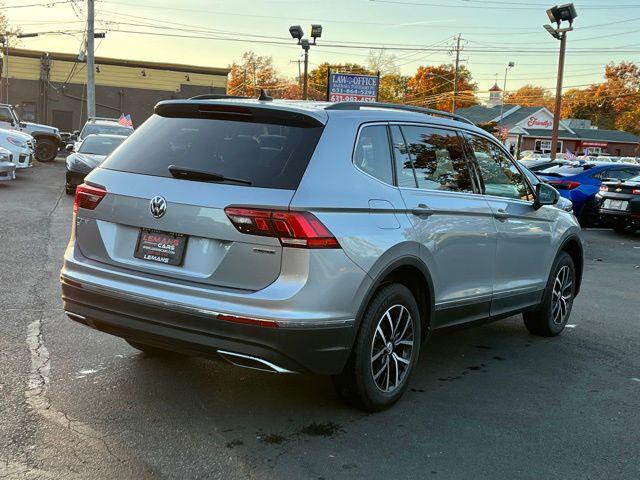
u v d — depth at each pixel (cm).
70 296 397
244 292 346
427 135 459
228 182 359
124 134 1956
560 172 1691
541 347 583
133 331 373
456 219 454
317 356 356
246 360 348
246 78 10012
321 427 387
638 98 9862
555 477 341
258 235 345
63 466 326
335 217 360
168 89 4444
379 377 410
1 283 682
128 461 334
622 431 404
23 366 456
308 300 345
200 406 408
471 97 9481
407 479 331
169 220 365
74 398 409
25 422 371
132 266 378
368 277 375
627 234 1534
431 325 447
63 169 2292
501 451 368
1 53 4162
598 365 537
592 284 907
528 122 7406
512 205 527
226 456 345
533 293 569
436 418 410
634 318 707
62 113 4275
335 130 384
